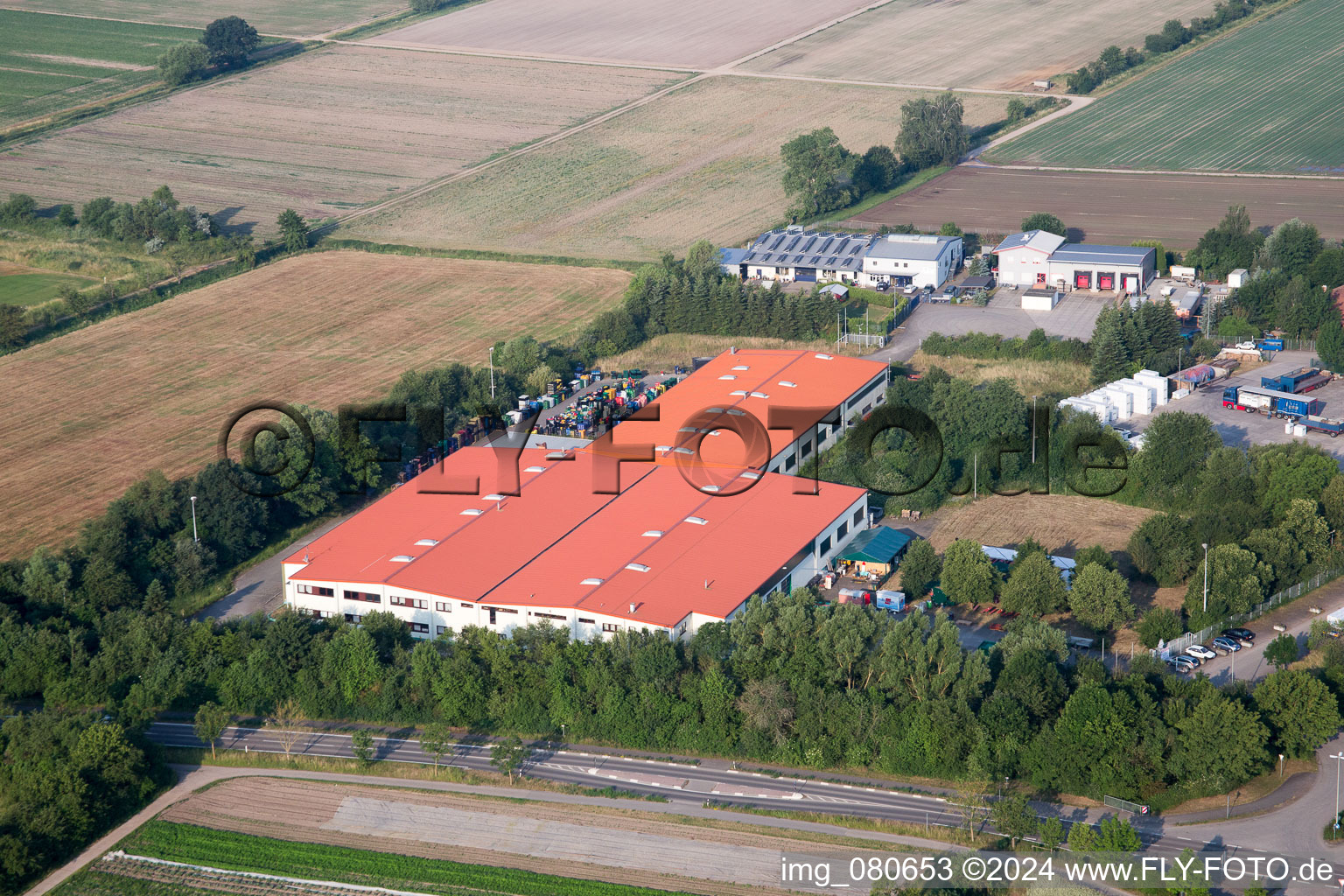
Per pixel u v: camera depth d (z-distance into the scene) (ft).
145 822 510.99
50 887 479.82
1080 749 502.79
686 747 542.16
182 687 577.84
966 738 515.50
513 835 496.64
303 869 482.28
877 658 549.95
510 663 566.36
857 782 518.78
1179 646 588.09
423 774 533.14
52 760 518.78
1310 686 519.19
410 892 467.93
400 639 607.78
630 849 486.38
